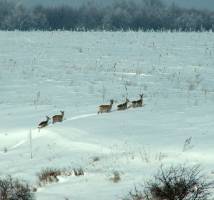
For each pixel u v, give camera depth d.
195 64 106.12
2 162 43.72
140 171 35.41
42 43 145.12
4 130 52.53
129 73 95.44
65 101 68.25
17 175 39.28
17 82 87.19
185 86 80.62
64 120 53.72
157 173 33.75
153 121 48.69
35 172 39.66
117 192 31.72
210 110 51.59
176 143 40.28
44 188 35.41
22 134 50.31
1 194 33.16
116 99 68.00
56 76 92.75
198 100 61.72
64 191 33.88
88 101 67.31
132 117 51.09
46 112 59.88
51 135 48.03
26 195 33.03
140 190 31.25
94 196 31.72
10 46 138.25
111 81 86.56
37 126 52.19
